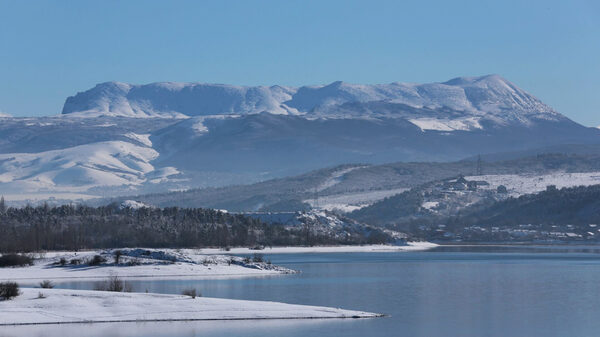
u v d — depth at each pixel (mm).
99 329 110688
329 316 123750
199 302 128125
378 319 123562
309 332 110562
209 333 109062
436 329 115375
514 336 110750
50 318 116000
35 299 125500
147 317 118312
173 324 115062
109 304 124125
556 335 111562
